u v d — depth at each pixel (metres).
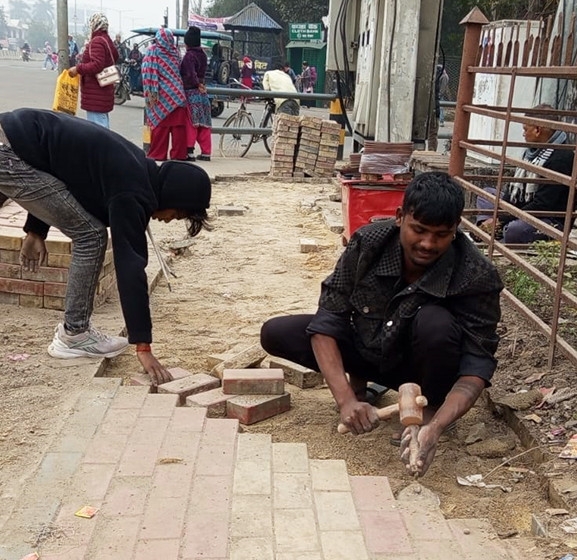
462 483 3.23
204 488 2.90
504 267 5.68
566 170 5.88
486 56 9.05
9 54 98.62
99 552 2.50
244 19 37.28
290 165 11.96
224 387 3.86
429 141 11.23
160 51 11.98
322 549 2.57
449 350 3.14
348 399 3.11
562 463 3.21
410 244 3.05
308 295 5.82
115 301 5.23
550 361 4.09
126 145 3.89
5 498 2.84
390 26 8.39
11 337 4.41
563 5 6.62
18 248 4.80
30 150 3.84
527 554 2.62
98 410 3.53
